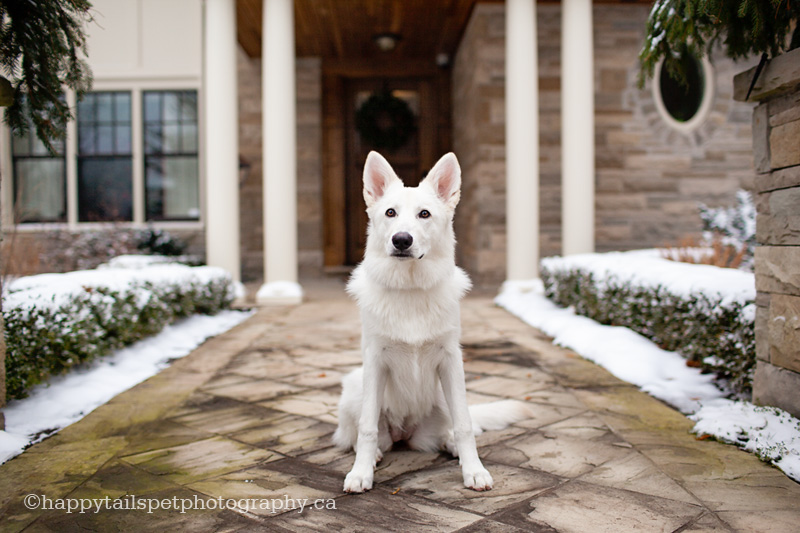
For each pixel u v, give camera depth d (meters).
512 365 4.60
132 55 10.78
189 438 2.99
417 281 2.40
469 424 2.46
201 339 5.84
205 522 2.06
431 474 2.52
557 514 2.08
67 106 3.47
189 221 11.12
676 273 4.59
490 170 10.62
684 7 3.08
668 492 2.25
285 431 3.10
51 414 3.34
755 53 3.21
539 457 2.66
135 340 5.14
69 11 3.31
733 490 2.25
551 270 7.59
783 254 2.79
